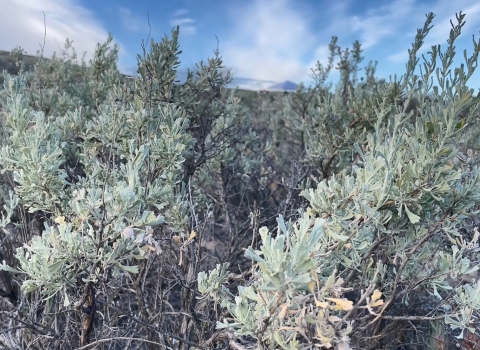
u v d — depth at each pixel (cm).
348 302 88
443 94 158
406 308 211
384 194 139
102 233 136
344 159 304
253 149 475
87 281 136
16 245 261
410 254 162
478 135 316
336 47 481
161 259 204
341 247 135
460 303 148
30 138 167
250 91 921
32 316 182
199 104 308
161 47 263
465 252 186
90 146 228
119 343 215
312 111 439
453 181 153
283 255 90
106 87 396
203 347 149
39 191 159
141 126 221
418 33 186
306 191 144
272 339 102
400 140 167
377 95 299
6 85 252
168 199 196
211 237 287
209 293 151
